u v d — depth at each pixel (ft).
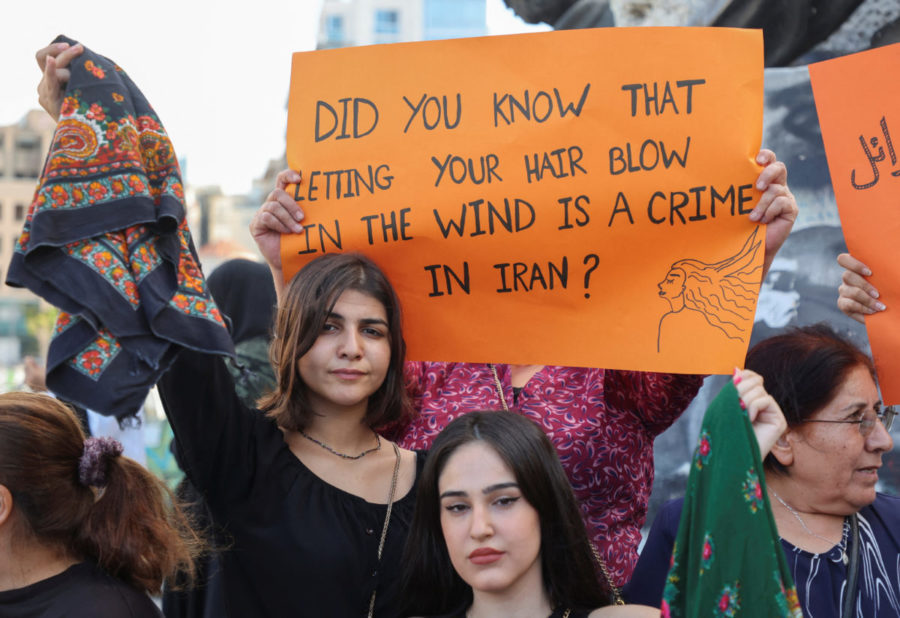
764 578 5.81
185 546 7.73
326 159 8.25
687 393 8.30
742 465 5.93
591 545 7.06
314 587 7.13
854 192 8.23
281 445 7.63
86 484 7.15
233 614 7.38
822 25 13.60
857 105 8.27
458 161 8.11
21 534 6.89
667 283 7.83
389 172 8.16
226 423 7.34
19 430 6.95
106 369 6.58
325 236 8.14
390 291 7.67
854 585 7.46
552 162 8.02
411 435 8.86
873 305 8.13
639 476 8.73
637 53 8.05
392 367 7.79
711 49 8.00
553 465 6.81
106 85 7.05
